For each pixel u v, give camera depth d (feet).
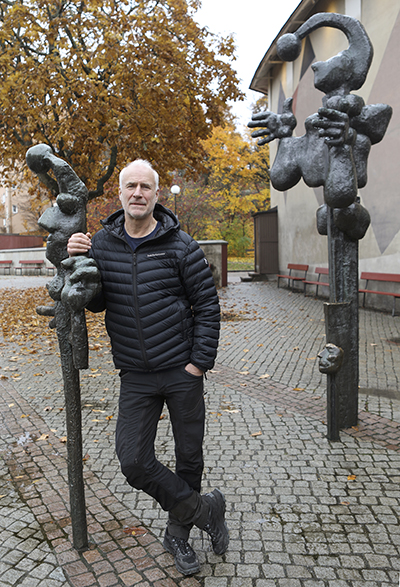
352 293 12.09
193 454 7.25
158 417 7.20
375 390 15.90
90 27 31.22
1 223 170.09
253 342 24.44
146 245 6.89
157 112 32.04
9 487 10.02
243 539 7.98
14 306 40.65
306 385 16.87
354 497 9.21
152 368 6.90
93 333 27.78
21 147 35.86
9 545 7.94
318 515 8.64
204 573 7.14
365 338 24.00
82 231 7.25
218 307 7.10
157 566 7.29
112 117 30.73
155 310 6.81
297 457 11.02
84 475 10.46
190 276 6.92
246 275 75.56
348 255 11.95
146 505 9.16
